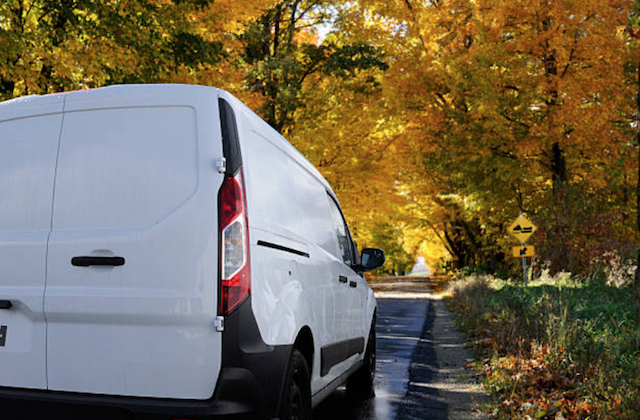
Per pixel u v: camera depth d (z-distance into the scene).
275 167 4.38
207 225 3.59
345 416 6.09
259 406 3.53
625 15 19.31
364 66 22.62
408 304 23.16
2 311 3.89
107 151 3.81
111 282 3.65
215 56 12.62
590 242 19.56
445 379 8.10
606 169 22.03
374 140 25.53
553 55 21.20
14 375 3.81
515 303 11.34
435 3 25.53
